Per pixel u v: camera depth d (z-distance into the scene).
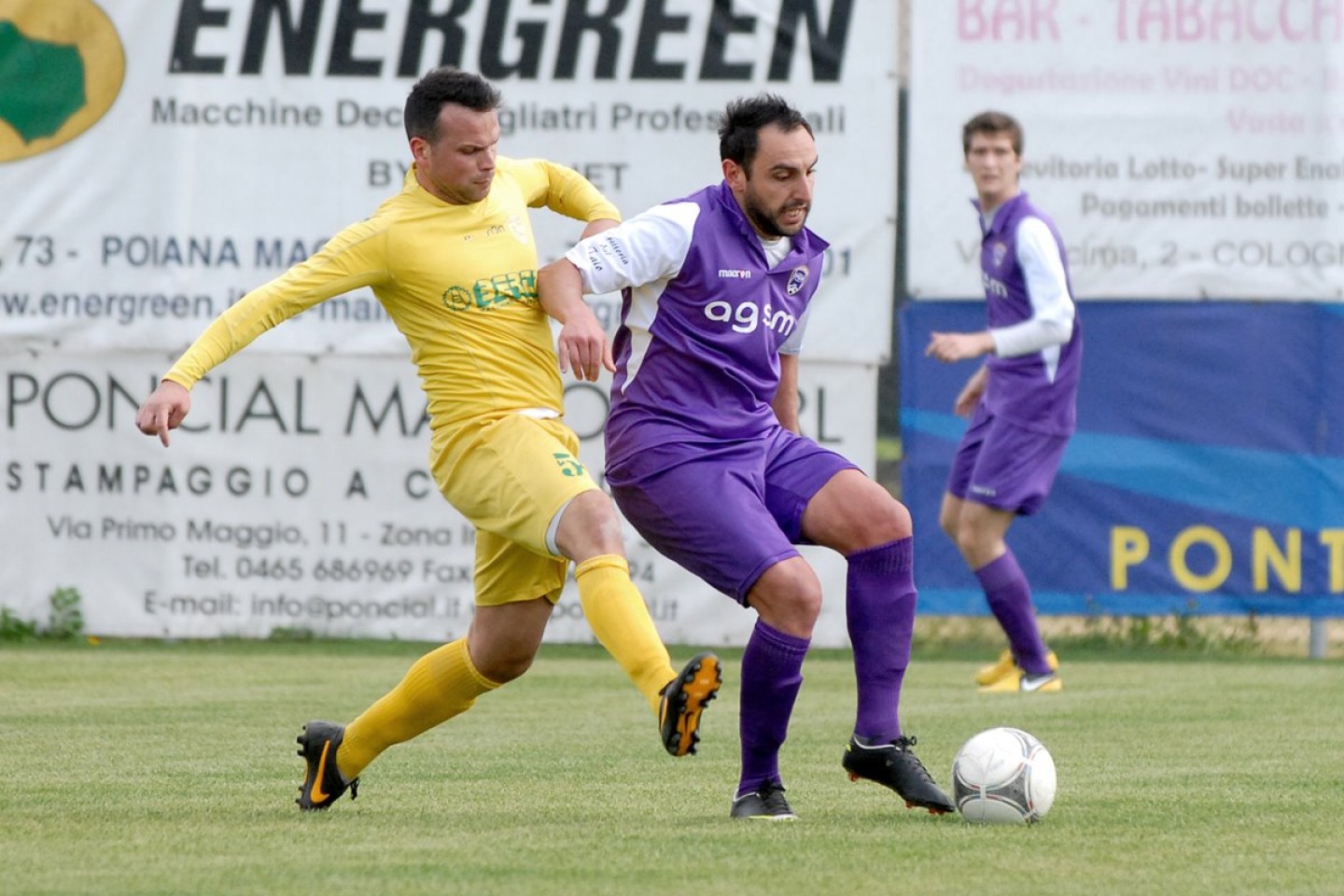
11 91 36.34
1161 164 36.03
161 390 15.76
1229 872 13.90
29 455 36.44
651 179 36.47
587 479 15.84
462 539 36.78
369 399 36.59
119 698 28.58
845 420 36.53
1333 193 35.91
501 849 14.78
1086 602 36.44
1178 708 27.61
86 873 13.66
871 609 16.48
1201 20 35.88
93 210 36.50
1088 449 36.38
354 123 36.59
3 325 36.41
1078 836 15.55
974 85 36.12
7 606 36.53
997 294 30.58
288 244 36.66
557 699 29.25
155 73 36.50
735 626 36.66
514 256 16.88
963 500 31.52
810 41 36.31
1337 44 35.84
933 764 21.47
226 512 36.59
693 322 16.31
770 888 13.04
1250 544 36.31
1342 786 19.23
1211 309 36.16
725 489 15.98
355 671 32.69
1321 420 36.12
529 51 36.38
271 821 16.52
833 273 36.44
